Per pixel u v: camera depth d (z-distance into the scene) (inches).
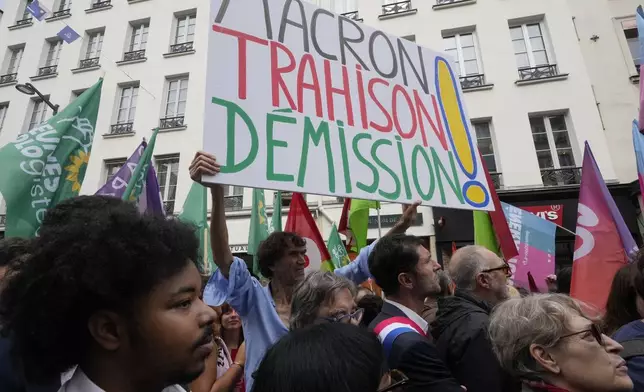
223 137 82.9
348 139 100.6
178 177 458.3
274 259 102.9
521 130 399.9
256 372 39.1
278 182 86.0
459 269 97.4
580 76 402.0
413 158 110.2
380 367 37.4
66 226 35.1
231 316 122.0
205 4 524.4
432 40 445.4
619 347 55.9
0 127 538.3
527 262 200.1
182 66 502.6
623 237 147.1
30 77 541.0
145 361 34.2
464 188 117.5
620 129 388.2
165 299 35.1
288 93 95.7
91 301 33.0
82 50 542.3
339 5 482.3
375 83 112.8
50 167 131.3
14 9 590.9
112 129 495.5
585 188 159.6
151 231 36.2
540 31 433.7
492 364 69.9
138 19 538.6
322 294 82.3
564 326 55.5
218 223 85.2
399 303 85.7
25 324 33.4
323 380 33.7
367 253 126.7
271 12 100.3
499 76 420.2
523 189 376.5
